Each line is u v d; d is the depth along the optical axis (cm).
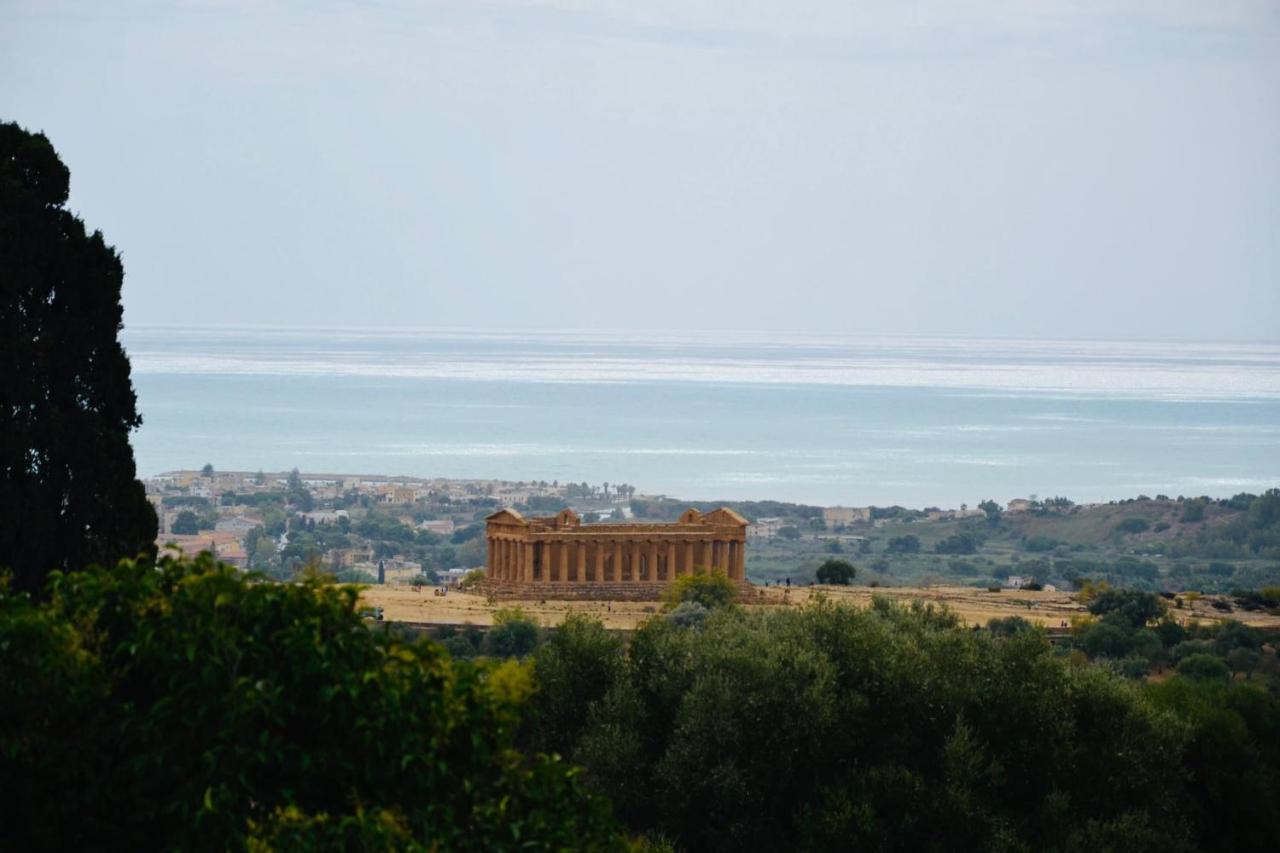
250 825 14650
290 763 15488
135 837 15388
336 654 15688
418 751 15662
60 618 15538
